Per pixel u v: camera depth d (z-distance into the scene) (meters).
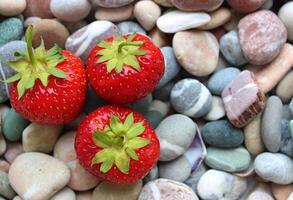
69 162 0.36
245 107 0.35
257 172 0.36
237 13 0.38
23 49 0.36
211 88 0.37
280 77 0.37
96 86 0.33
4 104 0.37
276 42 0.36
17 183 0.35
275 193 0.37
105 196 0.36
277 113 0.36
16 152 0.37
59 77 0.33
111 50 0.33
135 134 0.33
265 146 0.36
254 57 0.36
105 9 0.37
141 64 0.33
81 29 0.37
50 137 0.36
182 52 0.36
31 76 0.33
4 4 0.36
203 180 0.37
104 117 0.33
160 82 0.36
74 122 0.36
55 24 0.36
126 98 0.34
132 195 0.36
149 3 0.37
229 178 0.37
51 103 0.33
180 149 0.36
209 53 0.37
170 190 0.36
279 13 0.37
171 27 0.37
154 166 0.36
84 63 0.36
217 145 0.37
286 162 0.36
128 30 0.37
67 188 0.36
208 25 0.37
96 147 0.33
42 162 0.35
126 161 0.33
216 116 0.37
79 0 0.36
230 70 0.37
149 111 0.37
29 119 0.34
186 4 0.36
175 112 0.38
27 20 0.37
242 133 0.37
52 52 0.33
